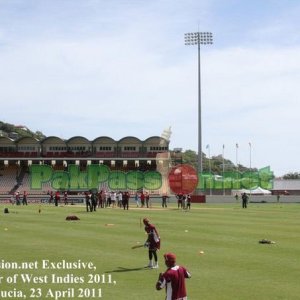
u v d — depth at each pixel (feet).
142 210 246.88
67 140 449.89
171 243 114.21
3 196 379.55
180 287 50.70
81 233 133.08
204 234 133.08
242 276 77.30
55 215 203.21
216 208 273.54
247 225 160.97
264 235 131.23
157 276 76.89
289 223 169.48
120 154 436.35
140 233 133.39
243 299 63.77
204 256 95.61
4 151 444.55
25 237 123.65
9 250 101.35
